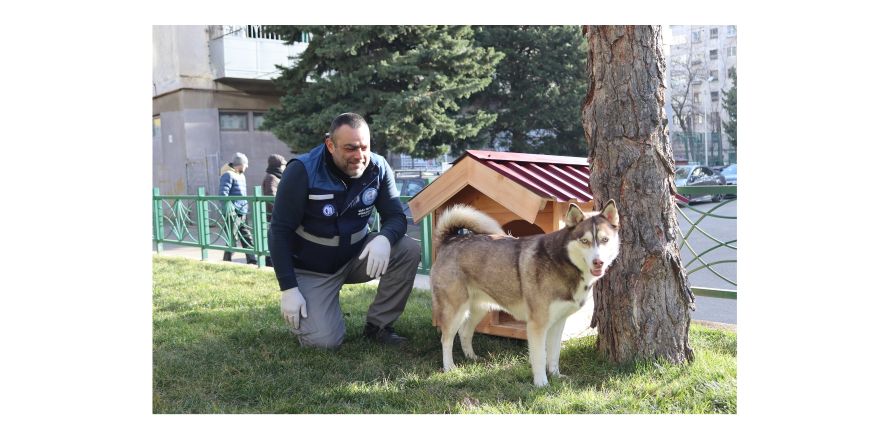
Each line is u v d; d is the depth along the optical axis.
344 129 4.30
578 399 3.70
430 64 16.42
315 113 15.72
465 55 16.52
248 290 7.34
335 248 4.68
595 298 4.56
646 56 4.07
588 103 4.31
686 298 4.21
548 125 21.59
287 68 17.08
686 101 40.41
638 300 4.17
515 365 4.37
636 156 4.10
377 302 5.00
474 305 4.52
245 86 19.81
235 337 5.11
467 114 18.77
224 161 19.61
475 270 4.33
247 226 10.38
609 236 3.87
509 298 4.25
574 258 3.92
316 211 4.52
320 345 4.67
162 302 6.67
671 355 4.18
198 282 7.96
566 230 4.01
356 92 15.98
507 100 21.48
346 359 4.50
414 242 4.95
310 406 3.71
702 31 39.47
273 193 9.70
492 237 4.40
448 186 4.89
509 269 4.18
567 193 4.54
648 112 4.08
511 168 4.68
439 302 4.41
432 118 16.02
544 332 4.02
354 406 3.70
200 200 10.70
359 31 15.65
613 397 3.73
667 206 4.14
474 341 5.02
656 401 3.70
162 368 4.25
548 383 4.02
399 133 15.86
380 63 15.62
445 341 4.37
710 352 4.45
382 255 4.55
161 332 5.22
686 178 22.69
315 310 4.66
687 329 4.25
